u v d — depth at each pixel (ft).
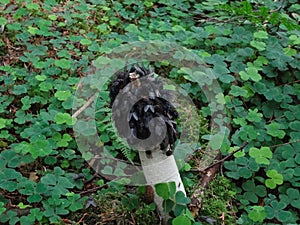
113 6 3.07
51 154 2.22
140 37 2.67
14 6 2.95
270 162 2.27
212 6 3.01
